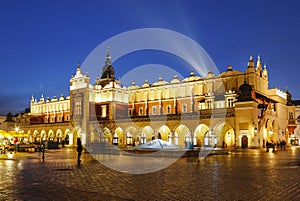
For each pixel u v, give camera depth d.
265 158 31.48
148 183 14.13
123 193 11.68
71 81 87.88
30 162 26.38
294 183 13.83
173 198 10.77
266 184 13.58
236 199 10.53
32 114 110.12
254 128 55.91
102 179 15.49
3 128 105.81
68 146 74.50
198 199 10.59
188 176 16.58
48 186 13.27
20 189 12.53
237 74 69.94
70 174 17.58
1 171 19.16
